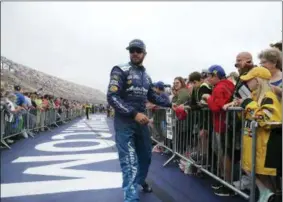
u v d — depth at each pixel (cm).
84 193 360
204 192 365
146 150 326
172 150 548
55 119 1531
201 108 418
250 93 312
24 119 941
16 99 881
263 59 320
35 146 757
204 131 419
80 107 3212
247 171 296
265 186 285
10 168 495
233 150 330
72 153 651
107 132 1205
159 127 669
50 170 481
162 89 576
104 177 435
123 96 311
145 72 327
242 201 331
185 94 515
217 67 383
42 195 351
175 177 438
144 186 364
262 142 269
